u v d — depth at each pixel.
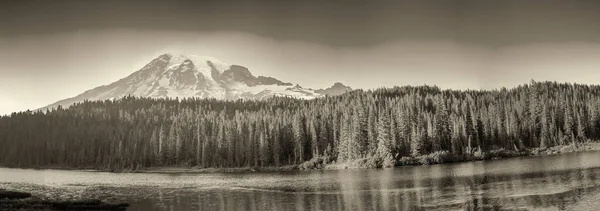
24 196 93.56
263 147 186.12
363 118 180.25
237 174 166.38
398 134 170.50
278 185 118.06
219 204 87.62
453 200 77.69
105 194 106.25
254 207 82.69
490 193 82.00
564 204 68.12
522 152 167.50
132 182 139.50
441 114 185.88
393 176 122.69
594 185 81.88
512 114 185.50
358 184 109.19
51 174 179.12
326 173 148.25
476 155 162.00
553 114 187.62
